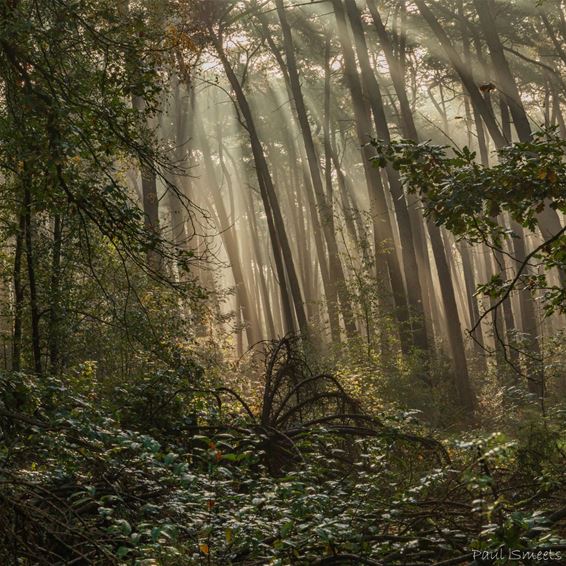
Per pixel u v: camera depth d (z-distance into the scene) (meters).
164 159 9.35
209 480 7.07
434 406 18.77
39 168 8.77
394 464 8.49
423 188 8.34
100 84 9.18
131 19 9.52
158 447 6.54
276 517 6.39
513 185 7.96
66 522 6.03
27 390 7.58
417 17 33.09
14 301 13.27
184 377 10.73
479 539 5.93
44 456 7.00
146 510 6.02
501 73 25.30
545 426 9.69
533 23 33.09
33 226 12.34
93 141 9.48
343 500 7.04
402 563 6.19
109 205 8.86
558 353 14.80
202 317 15.53
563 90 34.50
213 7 26.88
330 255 30.72
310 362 16.88
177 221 35.22
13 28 8.19
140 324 12.06
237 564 6.07
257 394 13.91
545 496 7.21
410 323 24.11
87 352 12.95
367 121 29.58
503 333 28.36
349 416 10.19
